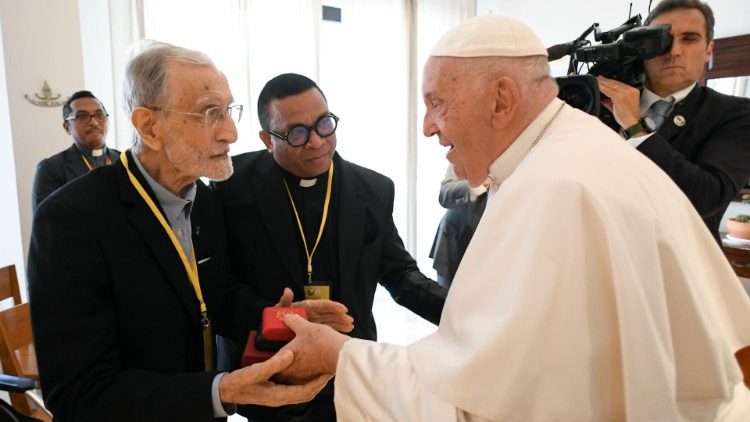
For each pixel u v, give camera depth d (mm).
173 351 995
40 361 867
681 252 762
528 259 704
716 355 751
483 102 847
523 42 847
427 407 726
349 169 1422
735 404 843
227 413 921
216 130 944
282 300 1121
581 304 686
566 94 1174
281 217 1292
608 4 3885
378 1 4199
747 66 3158
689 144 1387
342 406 816
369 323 1371
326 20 4039
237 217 1297
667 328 704
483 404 687
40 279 868
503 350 681
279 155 1291
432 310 1354
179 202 1030
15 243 2818
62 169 2590
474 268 779
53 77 2795
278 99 1229
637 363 666
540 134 865
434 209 4777
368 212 1386
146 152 986
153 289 964
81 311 873
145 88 910
